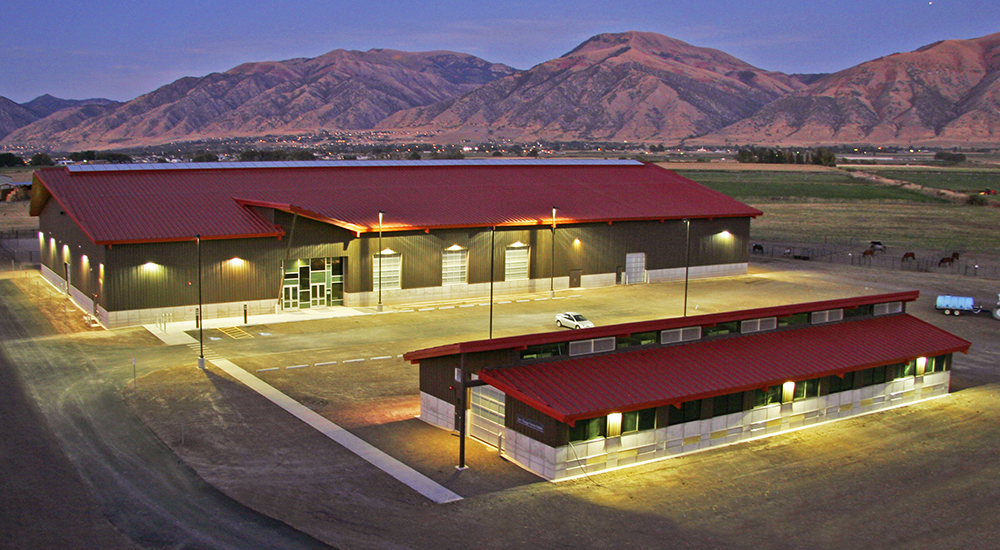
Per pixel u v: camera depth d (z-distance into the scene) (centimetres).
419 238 7212
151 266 6131
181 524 2855
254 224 6625
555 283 7962
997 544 2908
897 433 4122
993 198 17862
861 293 7950
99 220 6297
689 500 3219
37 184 7500
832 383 4300
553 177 9462
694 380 3784
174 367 4922
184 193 7188
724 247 8988
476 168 9462
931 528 3025
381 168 8956
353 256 6931
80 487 3159
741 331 4400
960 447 3928
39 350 5322
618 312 6869
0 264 9300
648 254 8500
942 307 7144
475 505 3088
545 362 3762
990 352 5822
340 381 4725
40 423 3884
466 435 3897
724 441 3909
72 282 7088
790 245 11906
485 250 7556
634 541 2827
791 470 3584
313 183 8062
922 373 4694
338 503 3069
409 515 2980
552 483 3347
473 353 3688
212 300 6400
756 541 2870
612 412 3400
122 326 6062
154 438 3722
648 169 10531
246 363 5066
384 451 3644
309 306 6938
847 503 3234
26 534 2748
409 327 6216
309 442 3725
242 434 3803
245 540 2742
